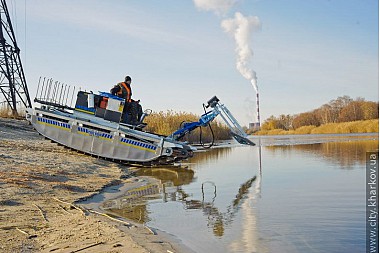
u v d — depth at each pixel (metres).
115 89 17.53
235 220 7.66
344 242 6.12
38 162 13.94
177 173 15.89
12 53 31.86
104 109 17.14
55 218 7.50
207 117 18.48
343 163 17.84
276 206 8.95
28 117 17.52
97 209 8.70
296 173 15.00
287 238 6.38
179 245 6.00
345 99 105.44
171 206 9.16
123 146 16.89
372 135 53.72
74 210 8.30
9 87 31.58
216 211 8.55
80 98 17.47
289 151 27.28
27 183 10.30
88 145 17.08
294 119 107.25
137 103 17.84
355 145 30.97
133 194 10.87
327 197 9.92
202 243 6.13
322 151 25.88
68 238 6.15
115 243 5.91
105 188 11.69
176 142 17.27
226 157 23.53
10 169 11.91
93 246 5.77
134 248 5.68
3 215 7.49
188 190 11.60
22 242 5.92
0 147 16.11
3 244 5.81
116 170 15.30
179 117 32.97
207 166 18.42
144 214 8.29
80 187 11.08
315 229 6.89
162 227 7.16
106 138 17.02
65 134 17.20
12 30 31.83
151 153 16.69
